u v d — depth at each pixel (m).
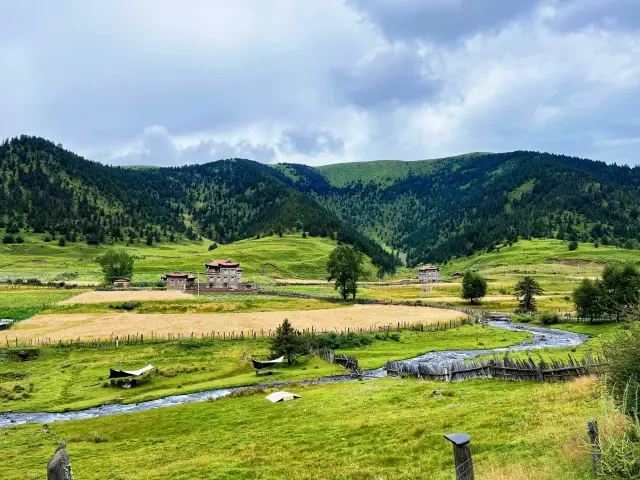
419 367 57.88
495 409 33.31
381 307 146.88
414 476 22.53
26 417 57.62
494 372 50.09
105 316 124.50
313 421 40.09
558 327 112.75
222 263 199.62
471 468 13.92
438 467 23.30
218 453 33.56
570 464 18.33
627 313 19.69
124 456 37.00
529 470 19.16
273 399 52.19
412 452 26.67
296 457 29.39
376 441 30.28
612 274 111.31
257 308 141.62
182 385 70.25
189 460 32.28
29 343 94.06
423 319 124.50
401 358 80.38
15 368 80.81
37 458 39.44
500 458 22.33
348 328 112.06
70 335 101.69
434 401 41.69
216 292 175.50
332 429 35.50
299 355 84.31
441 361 75.75
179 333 104.81
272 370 76.31
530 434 25.06
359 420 37.25
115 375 73.12
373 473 24.02
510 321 127.50
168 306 137.50
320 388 58.41
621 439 14.15
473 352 84.56
